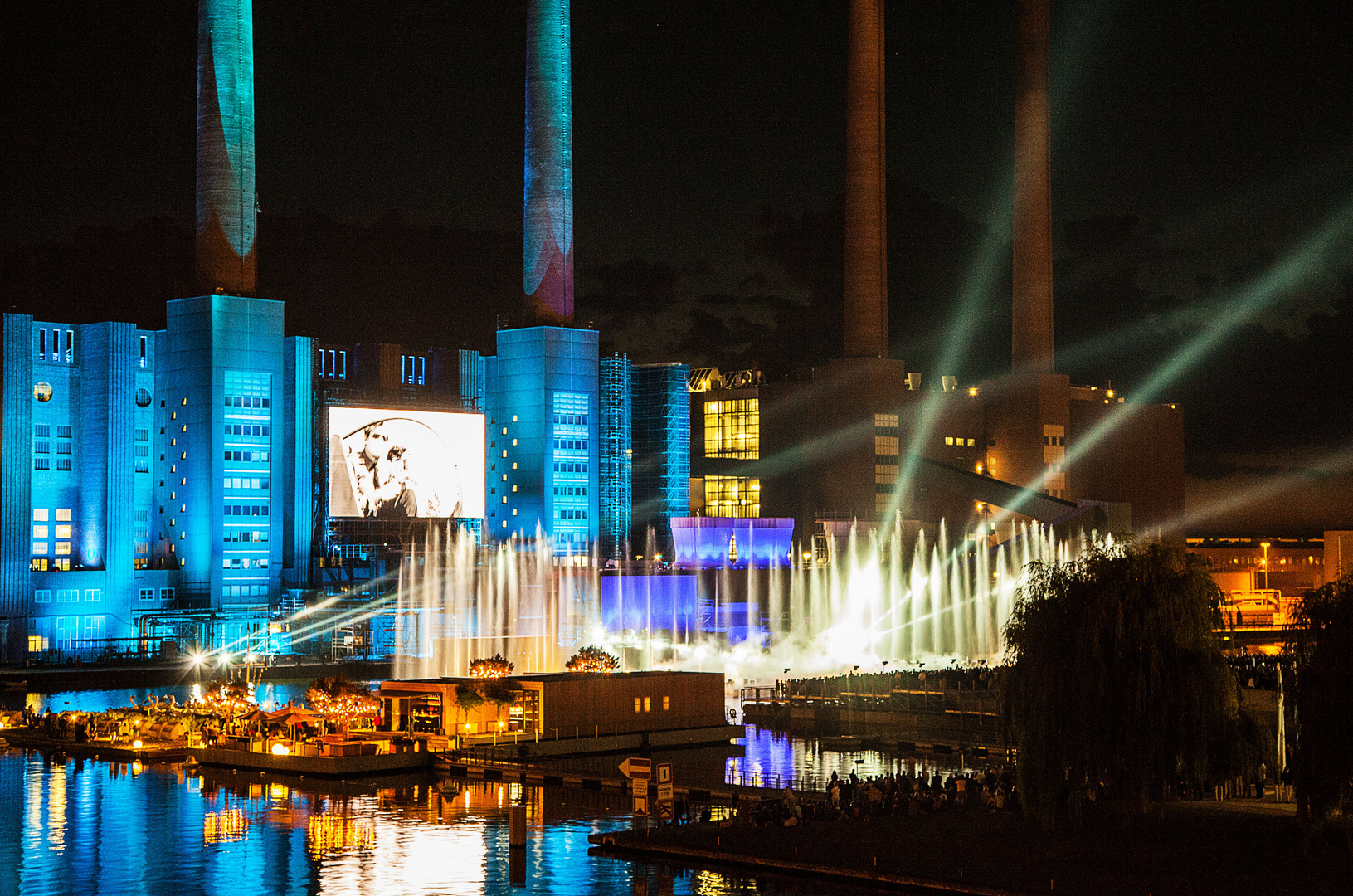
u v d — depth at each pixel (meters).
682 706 124.88
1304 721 62.59
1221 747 67.81
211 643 191.88
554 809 89.44
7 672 164.12
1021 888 61.56
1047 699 68.88
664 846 74.25
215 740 113.19
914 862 66.69
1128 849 65.56
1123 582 69.31
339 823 84.88
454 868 73.19
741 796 89.56
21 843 79.38
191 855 76.56
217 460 196.38
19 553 186.12
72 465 197.12
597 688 118.94
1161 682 67.31
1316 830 62.72
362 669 190.50
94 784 99.56
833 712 133.88
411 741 109.31
